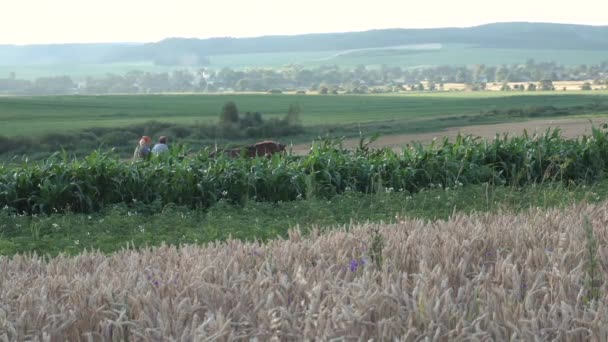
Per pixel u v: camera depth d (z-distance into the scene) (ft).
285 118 537.65
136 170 65.41
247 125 524.11
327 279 18.97
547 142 74.79
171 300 16.98
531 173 69.87
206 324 14.75
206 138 489.67
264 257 23.11
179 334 15.02
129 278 19.70
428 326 14.74
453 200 54.90
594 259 19.92
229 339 14.33
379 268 21.22
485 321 15.25
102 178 64.44
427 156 71.15
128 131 508.94
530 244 24.40
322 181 66.49
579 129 264.52
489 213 31.71
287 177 65.87
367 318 15.61
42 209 62.95
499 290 17.19
